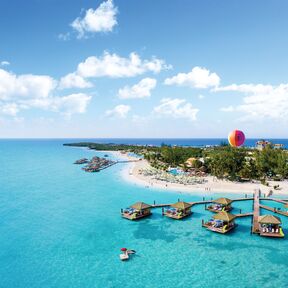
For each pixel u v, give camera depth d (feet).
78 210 152.15
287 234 113.29
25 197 185.57
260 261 90.17
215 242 105.60
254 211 141.59
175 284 76.95
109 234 114.93
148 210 142.31
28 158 513.86
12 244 104.83
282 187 202.69
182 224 127.03
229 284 76.89
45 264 88.89
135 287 75.72
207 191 192.54
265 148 258.37
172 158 337.11
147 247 101.55
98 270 84.84
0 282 78.33
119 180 249.55
